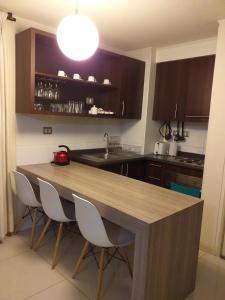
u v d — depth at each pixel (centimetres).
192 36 309
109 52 318
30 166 289
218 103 260
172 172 330
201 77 318
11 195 279
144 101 373
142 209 171
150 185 231
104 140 386
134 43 344
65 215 219
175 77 347
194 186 307
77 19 166
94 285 210
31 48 247
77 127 348
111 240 187
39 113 263
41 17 270
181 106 342
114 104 348
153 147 392
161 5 225
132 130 393
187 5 222
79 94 338
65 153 307
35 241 276
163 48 363
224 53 252
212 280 226
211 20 256
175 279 183
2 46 250
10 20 255
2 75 254
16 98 274
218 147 262
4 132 265
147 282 156
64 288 205
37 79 281
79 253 257
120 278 220
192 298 201
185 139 372
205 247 278
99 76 356
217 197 266
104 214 181
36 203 246
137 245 158
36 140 305
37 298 192
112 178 250
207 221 275
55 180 234
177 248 177
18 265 233
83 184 225
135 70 356
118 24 274
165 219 160
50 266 233
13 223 287
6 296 193
